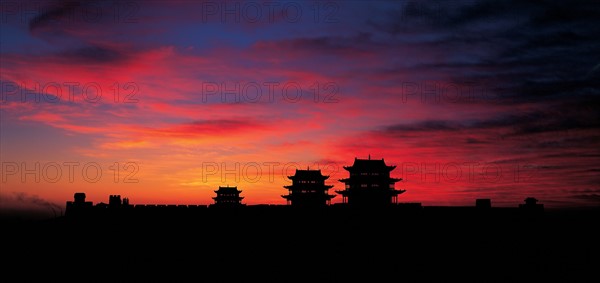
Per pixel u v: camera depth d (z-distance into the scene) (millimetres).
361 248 91062
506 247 87812
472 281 79062
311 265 86375
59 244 93312
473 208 93875
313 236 95312
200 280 81562
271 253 90375
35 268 84750
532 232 89000
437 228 93438
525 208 91125
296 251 90938
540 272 80438
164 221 100312
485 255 86375
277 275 83125
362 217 97375
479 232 91125
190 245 93625
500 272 81375
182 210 101625
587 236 86562
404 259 87188
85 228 97688
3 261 86312
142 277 82688
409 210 96562
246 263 87375
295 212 99875
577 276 78750
